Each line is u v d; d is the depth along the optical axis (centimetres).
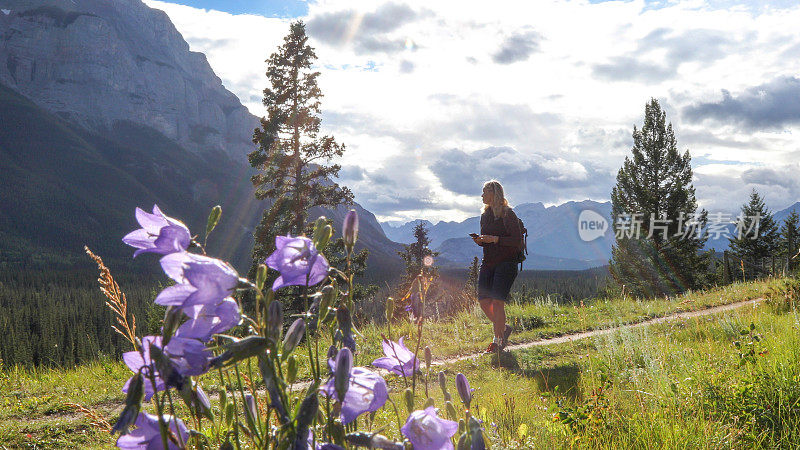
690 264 3678
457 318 1146
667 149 3822
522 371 721
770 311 1050
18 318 11100
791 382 473
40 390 753
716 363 558
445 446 128
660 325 1002
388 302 173
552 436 411
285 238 125
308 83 3133
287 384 130
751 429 417
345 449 124
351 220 133
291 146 3061
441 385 156
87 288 19662
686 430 396
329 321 134
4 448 507
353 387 128
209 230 130
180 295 113
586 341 892
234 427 140
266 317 113
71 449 513
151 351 105
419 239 4141
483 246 834
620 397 508
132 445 122
